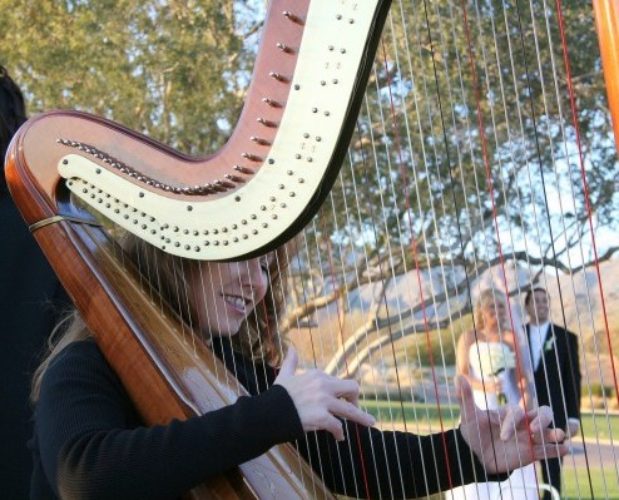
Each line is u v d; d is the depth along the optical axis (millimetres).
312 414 1620
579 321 2049
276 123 1752
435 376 2221
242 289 1932
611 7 1381
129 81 8570
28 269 2193
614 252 6172
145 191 1837
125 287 1836
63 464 1603
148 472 1570
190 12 8586
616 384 1782
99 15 8609
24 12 8648
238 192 1783
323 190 1767
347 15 1686
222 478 1671
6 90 2316
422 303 2258
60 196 1913
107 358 1771
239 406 1623
